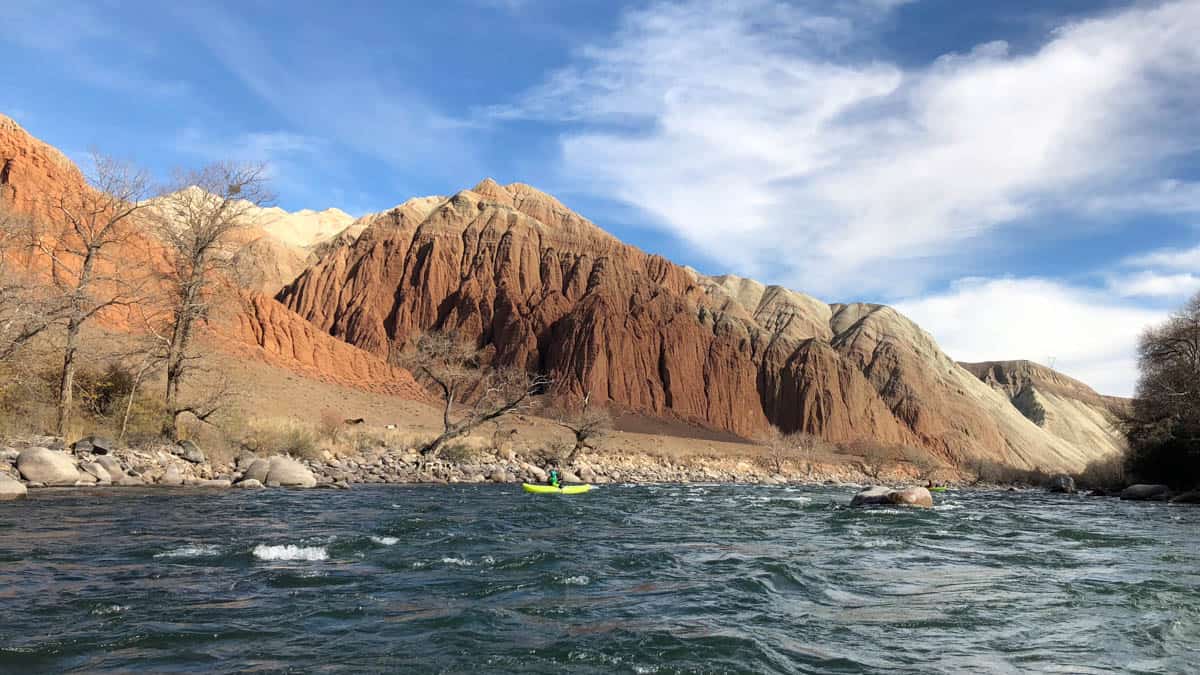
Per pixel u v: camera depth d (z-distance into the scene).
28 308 26.16
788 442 100.50
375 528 17.97
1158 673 7.84
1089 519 29.34
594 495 35.41
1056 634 9.34
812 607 10.74
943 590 12.19
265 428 36.84
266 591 10.63
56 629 8.33
